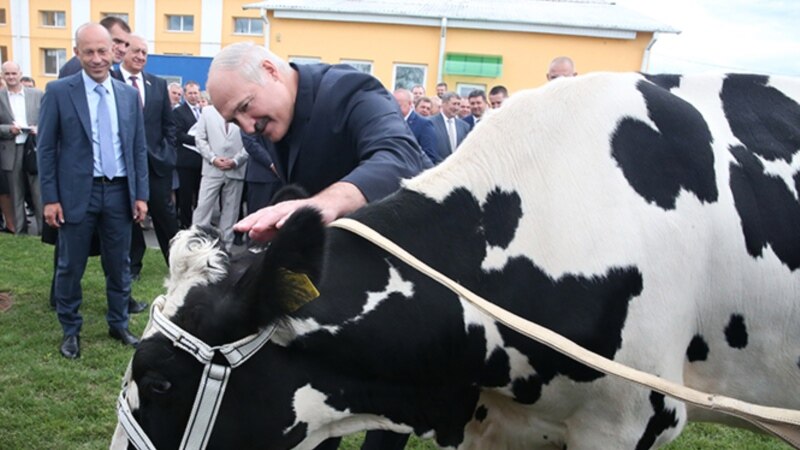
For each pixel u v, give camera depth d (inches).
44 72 1291.8
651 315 71.0
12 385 152.4
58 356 169.0
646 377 57.2
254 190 147.5
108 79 164.7
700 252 73.7
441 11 767.7
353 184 74.7
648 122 76.5
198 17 1178.6
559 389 73.0
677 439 144.7
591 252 70.3
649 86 80.5
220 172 272.8
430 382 73.3
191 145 301.9
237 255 68.6
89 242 167.5
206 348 63.1
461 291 63.6
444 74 762.8
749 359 80.6
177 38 1194.0
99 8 1228.5
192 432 64.1
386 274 69.5
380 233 70.4
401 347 69.5
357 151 87.5
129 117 167.6
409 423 75.6
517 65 751.1
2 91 310.2
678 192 73.8
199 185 311.3
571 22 730.2
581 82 78.7
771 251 78.2
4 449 127.1
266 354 66.1
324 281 67.5
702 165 76.0
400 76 774.5
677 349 74.7
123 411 65.4
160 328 63.7
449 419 77.5
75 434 133.8
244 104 82.7
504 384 74.5
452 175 74.8
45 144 157.6
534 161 74.2
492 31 748.0
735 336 78.9
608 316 70.0
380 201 73.6
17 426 135.4
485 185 74.0
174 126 227.1
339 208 72.9
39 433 133.4
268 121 86.0
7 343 176.9
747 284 77.2
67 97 157.9
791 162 82.8
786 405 84.0
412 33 759.7
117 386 154.7
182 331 63.0
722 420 87.0
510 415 80.7
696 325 77.7
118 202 169.0
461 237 72.3
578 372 70.9
